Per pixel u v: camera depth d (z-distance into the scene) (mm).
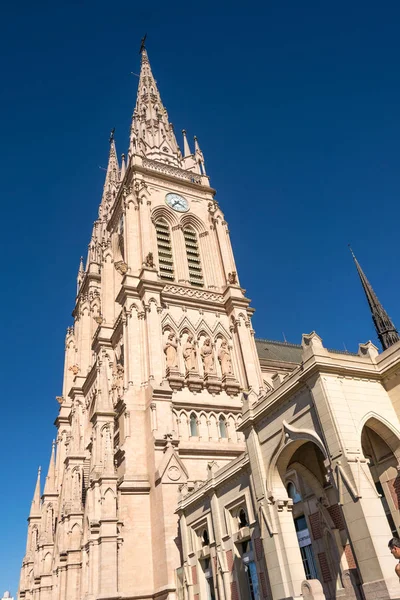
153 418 46094
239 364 57000
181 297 58625
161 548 39312
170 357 53000
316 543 25812
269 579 24250
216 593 31047
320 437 22672
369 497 20078
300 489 27406
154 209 67500
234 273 64062
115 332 60969
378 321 68250
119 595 37719
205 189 74625
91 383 67625
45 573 62312
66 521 53469
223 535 31172
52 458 75562
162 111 89562
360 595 20844
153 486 42875
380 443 24266
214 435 49781
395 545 10734
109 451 45031
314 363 23188
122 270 58812
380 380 24844
